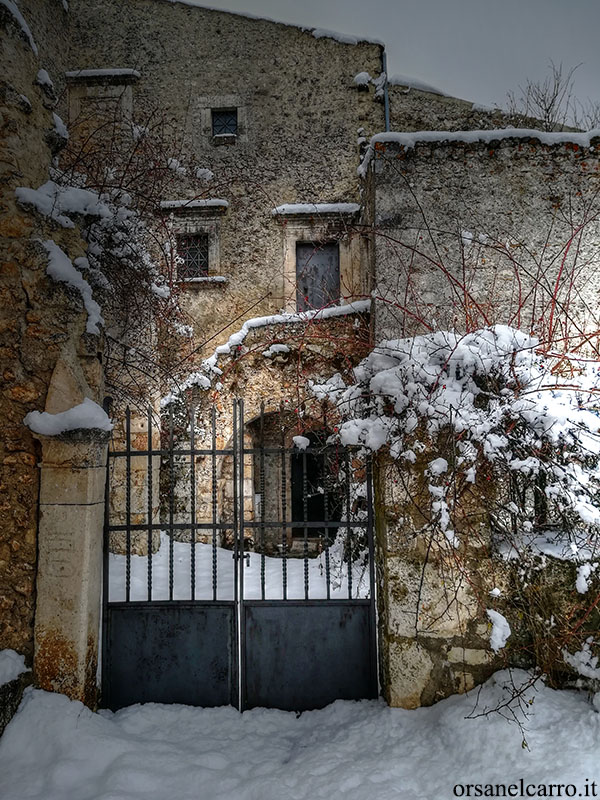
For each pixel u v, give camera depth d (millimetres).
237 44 9688
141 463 6898
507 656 3367
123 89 9531
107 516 3758
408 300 4633
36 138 3658
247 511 8859
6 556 3395
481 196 4746
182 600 3748
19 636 3361
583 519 3262
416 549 3477
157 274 6730
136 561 6496
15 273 3443
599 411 3514
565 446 3398
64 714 3197
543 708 3062
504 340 3596
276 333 7848
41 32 8750
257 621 3752
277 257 9305
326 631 3740
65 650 3344
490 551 3434
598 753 2740
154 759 3055
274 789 2811
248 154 9516
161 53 9680
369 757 3043
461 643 3406
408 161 4793
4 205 3426
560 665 3252
